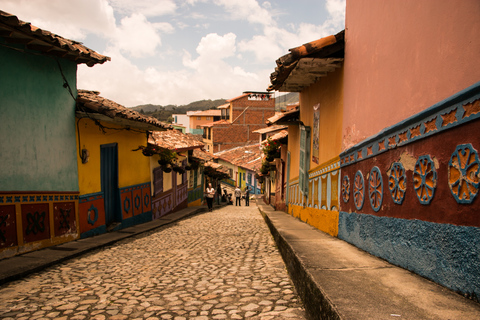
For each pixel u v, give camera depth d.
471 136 2.87
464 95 2.93
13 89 6.59
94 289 5.02
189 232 11.04
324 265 4.23
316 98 8.62
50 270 6.07
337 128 6.85
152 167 14.12
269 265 6.22
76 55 7.60
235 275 5.64
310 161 9.30
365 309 2.80
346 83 6.31
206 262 6.68
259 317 3.83
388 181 4.41
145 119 10.40
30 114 7.03
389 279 3.59
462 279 2.99
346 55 6.33
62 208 8.08
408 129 3.89
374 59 4.96
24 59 6.86
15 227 6.64
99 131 9.77
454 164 3.09
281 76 8.09
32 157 7.08
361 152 5.41
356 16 5.77
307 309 3.85
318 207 8.25
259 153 50.09
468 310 2.73
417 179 3.71
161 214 15.37
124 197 11.41
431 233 3.45
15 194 6.61
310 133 9.30
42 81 7.38
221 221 14.54
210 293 4.75
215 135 56.50
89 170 9.27
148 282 5.36
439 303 2.89
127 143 11.67
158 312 4.09
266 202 31.12
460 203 3.01
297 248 5.34
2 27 5.58
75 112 8.51
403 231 4.01
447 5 3.21
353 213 5.73
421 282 3.46
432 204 3.44
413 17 3.84
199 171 26.61
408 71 3.95
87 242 8.33
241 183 49.56
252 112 57.00
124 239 9.44
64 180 8.13
